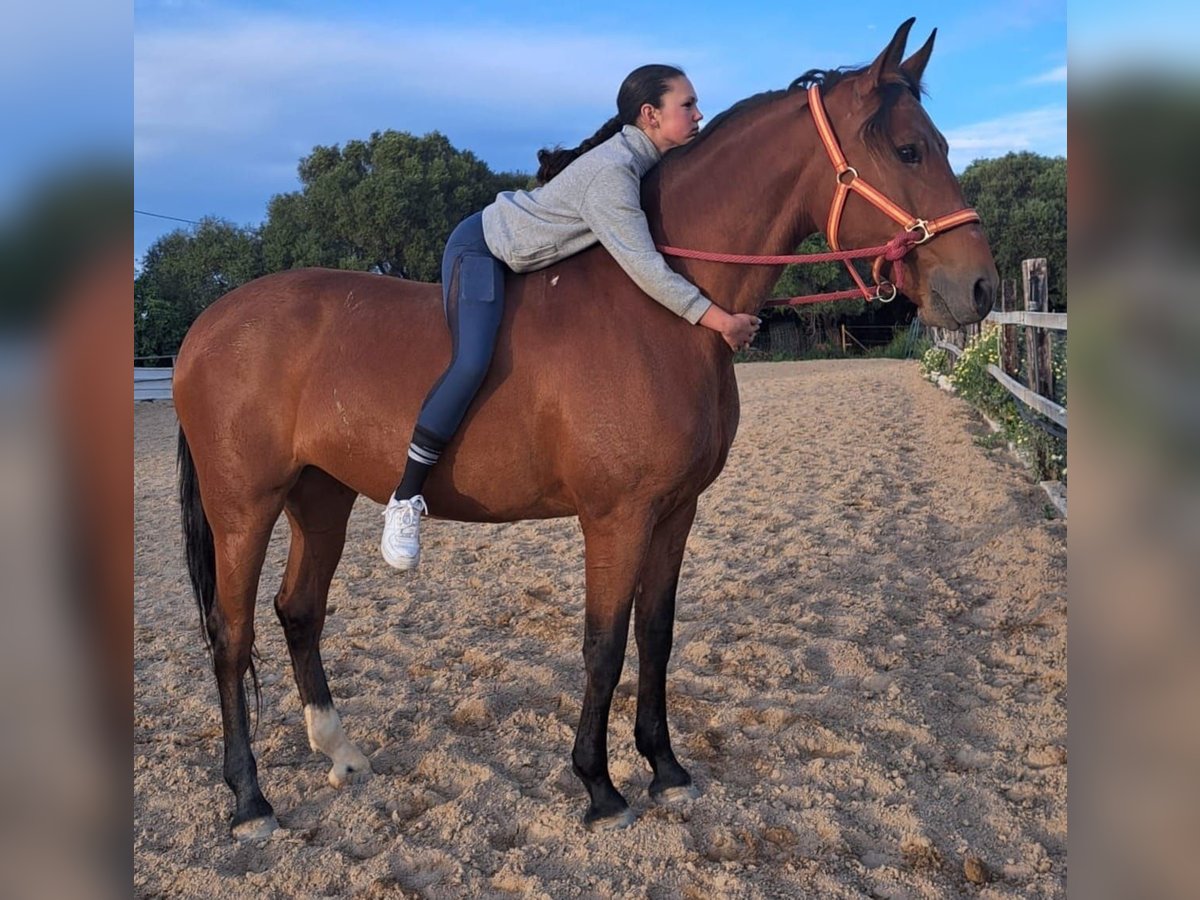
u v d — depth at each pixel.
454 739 3.38
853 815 2.77
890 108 2.59
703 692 3.68
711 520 6.42
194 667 4.18
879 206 2.58
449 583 5.37
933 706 3.45
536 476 2.76
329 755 3.19
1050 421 6.95
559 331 2.68
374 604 4.99
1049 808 2.75
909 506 6.35
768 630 4.27
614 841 2.70
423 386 2.80
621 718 3.52
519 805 2.91
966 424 9.44
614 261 2.77
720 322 2.59
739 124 2.80
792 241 2.80
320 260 28.97
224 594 3.02
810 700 3.53
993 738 3.19
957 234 2.53
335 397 2.89
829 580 4.93
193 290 29.64
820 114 2.66
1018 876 2.45
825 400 12.86
